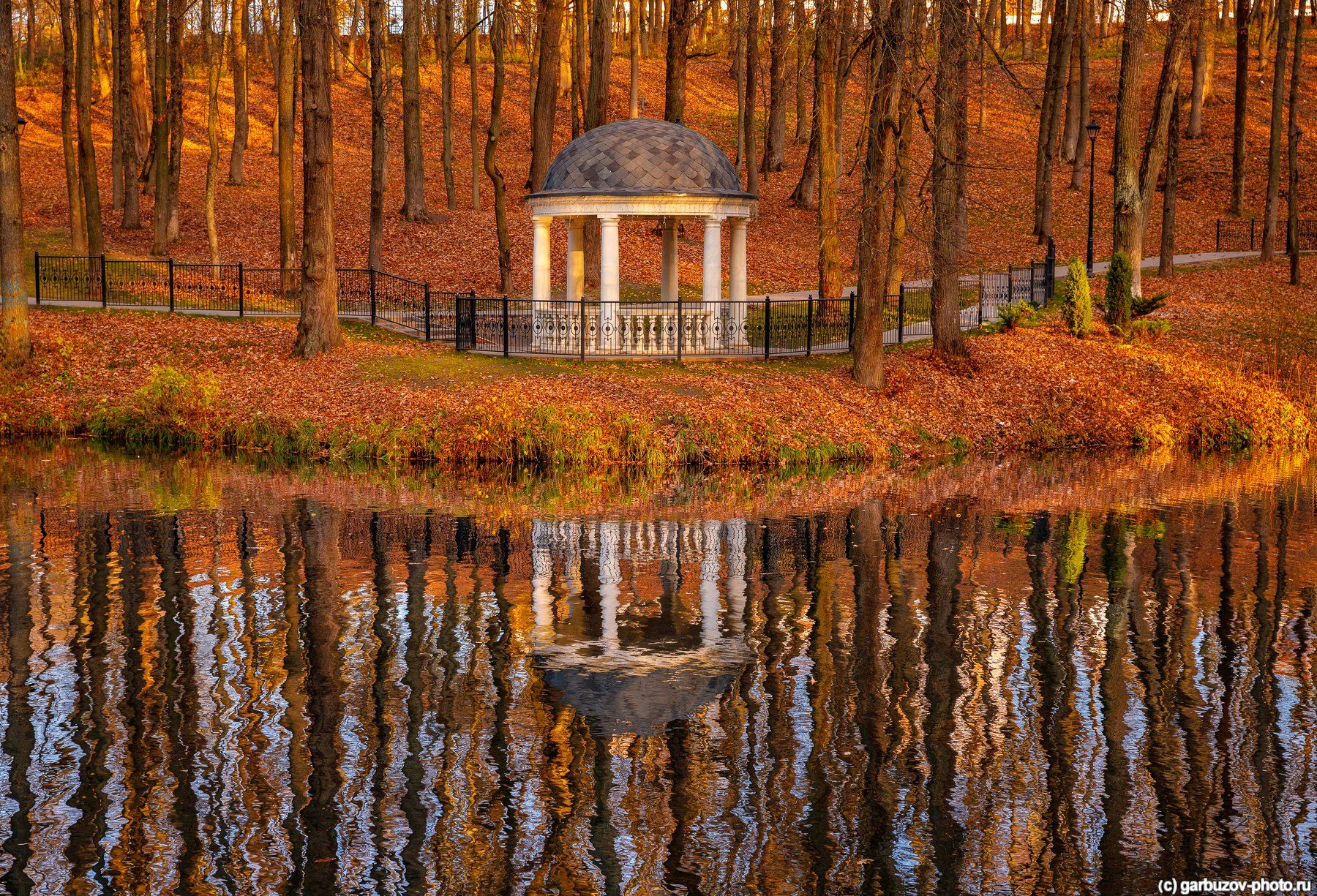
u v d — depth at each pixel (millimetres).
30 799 8148
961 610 12766
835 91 29656
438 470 21688
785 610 12773
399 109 58875
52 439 24188
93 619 12195
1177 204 51219
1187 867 7371
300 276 34094
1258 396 26359
